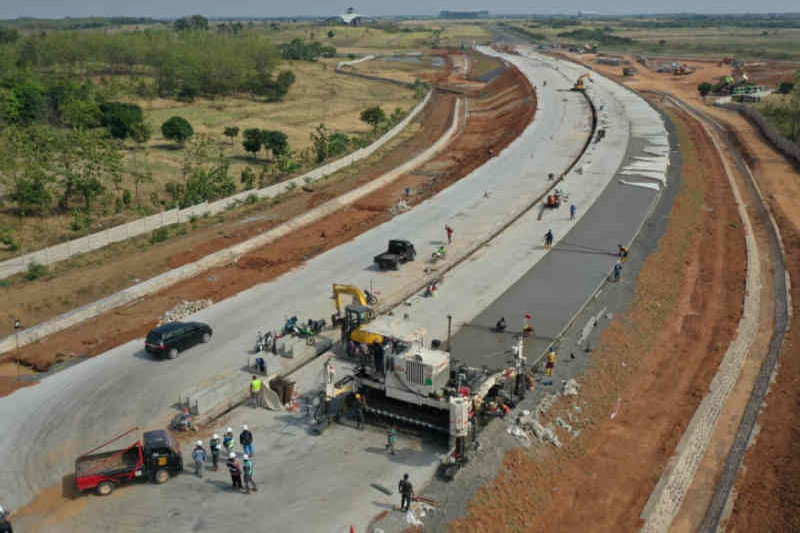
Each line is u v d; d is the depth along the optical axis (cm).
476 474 2750
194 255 5484
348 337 3759
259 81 15038
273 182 7975
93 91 12175
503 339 3956
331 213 6938
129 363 3744
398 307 4472
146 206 6831
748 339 4200
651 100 14588
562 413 3259
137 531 2433
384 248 5669
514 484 2753
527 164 8544
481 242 5762
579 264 5200
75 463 2791
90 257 5384
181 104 13850
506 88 16525
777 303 4756
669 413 3381
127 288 4819
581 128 10756
